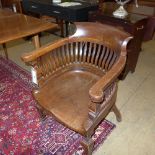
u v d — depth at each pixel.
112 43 1.23
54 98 1.21
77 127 1.03
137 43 1.98
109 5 2.26
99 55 1.35
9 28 1.63
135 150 1.38
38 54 1.16
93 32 1.31
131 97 1.90
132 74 2.28
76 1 2.69
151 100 1.86
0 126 1.57
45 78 1.30
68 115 1.10
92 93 0.88
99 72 1.39
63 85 1.32
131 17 1.81
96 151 1.37
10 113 1.70
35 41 1.88
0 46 2.98
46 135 1.50
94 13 1.97
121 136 1.49
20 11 3.12
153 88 2.03
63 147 1.40
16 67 2.39
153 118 1.65
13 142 1.44
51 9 2.60
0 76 2.21
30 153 1.37
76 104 1.17
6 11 2.11
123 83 2.11
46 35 3.42
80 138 1.46
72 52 1.40
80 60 1.44
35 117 1.66
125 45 1.14
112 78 0.98
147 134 1.50
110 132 1.52
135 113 1.71
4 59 2.59
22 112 1.71
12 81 2.12
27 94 1.92
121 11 1.86
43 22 1.79
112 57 1.25
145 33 2.15
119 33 1.20
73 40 1.35
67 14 2.43
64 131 1.52
